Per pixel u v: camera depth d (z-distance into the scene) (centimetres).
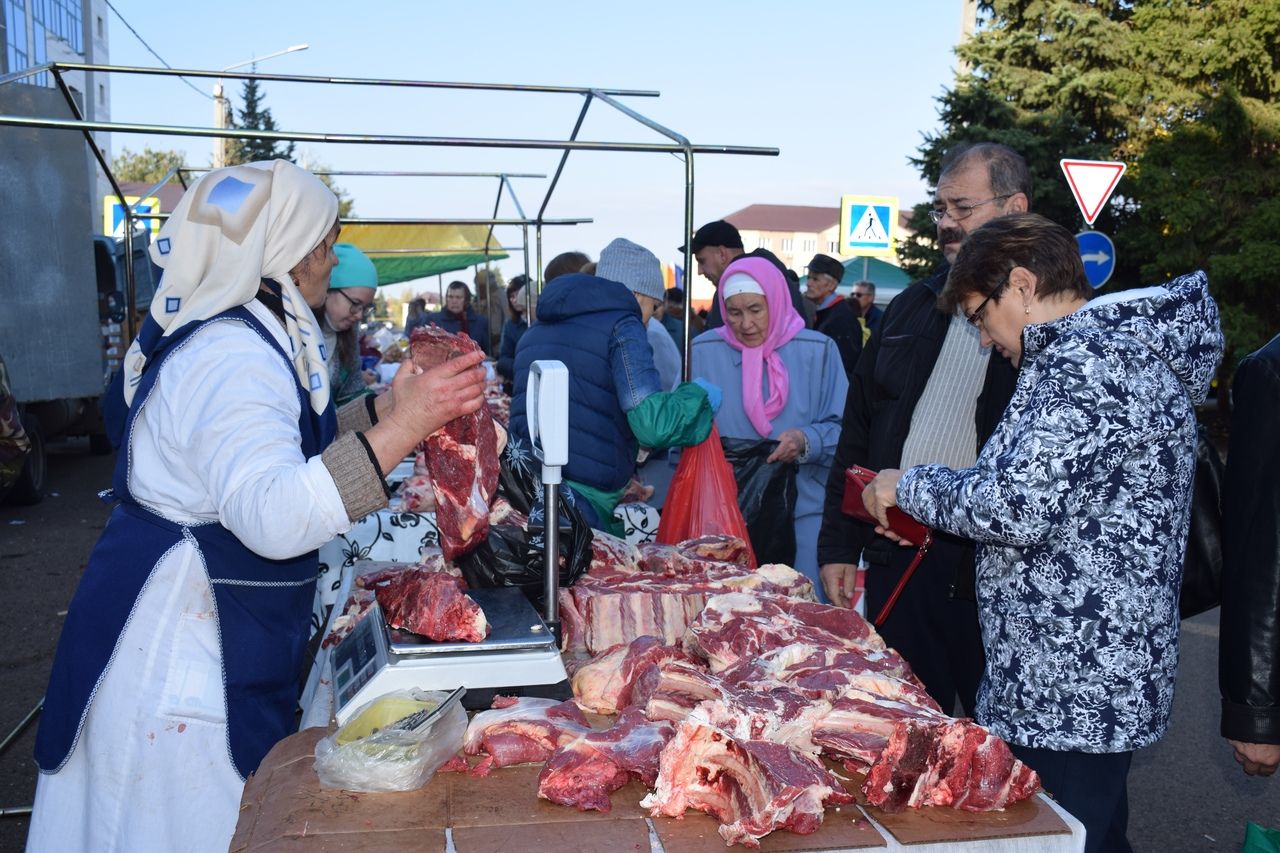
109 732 210
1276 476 247
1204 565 274
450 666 209
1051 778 229
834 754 187
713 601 252
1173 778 467
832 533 361
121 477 217
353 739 185
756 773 167
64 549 853
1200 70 2016
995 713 236
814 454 446
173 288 212
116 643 211
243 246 209
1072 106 2080
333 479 189
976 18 2314
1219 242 1872
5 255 902
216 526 213
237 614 214
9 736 440
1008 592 231
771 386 457
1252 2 1944
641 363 364
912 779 174
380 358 1472
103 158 638
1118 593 221
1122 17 2181
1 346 899
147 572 211
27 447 424
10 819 394
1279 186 1847
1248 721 251
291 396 208
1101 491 220
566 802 173
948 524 225
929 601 338
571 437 370
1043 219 241
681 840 164
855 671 212
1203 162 1872
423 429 197
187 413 203
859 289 1418
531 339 386
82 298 1002
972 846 168
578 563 267
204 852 212
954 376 327
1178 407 220
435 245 1301
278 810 171
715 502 397
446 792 179
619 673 220
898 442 335
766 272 461
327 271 238
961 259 246
